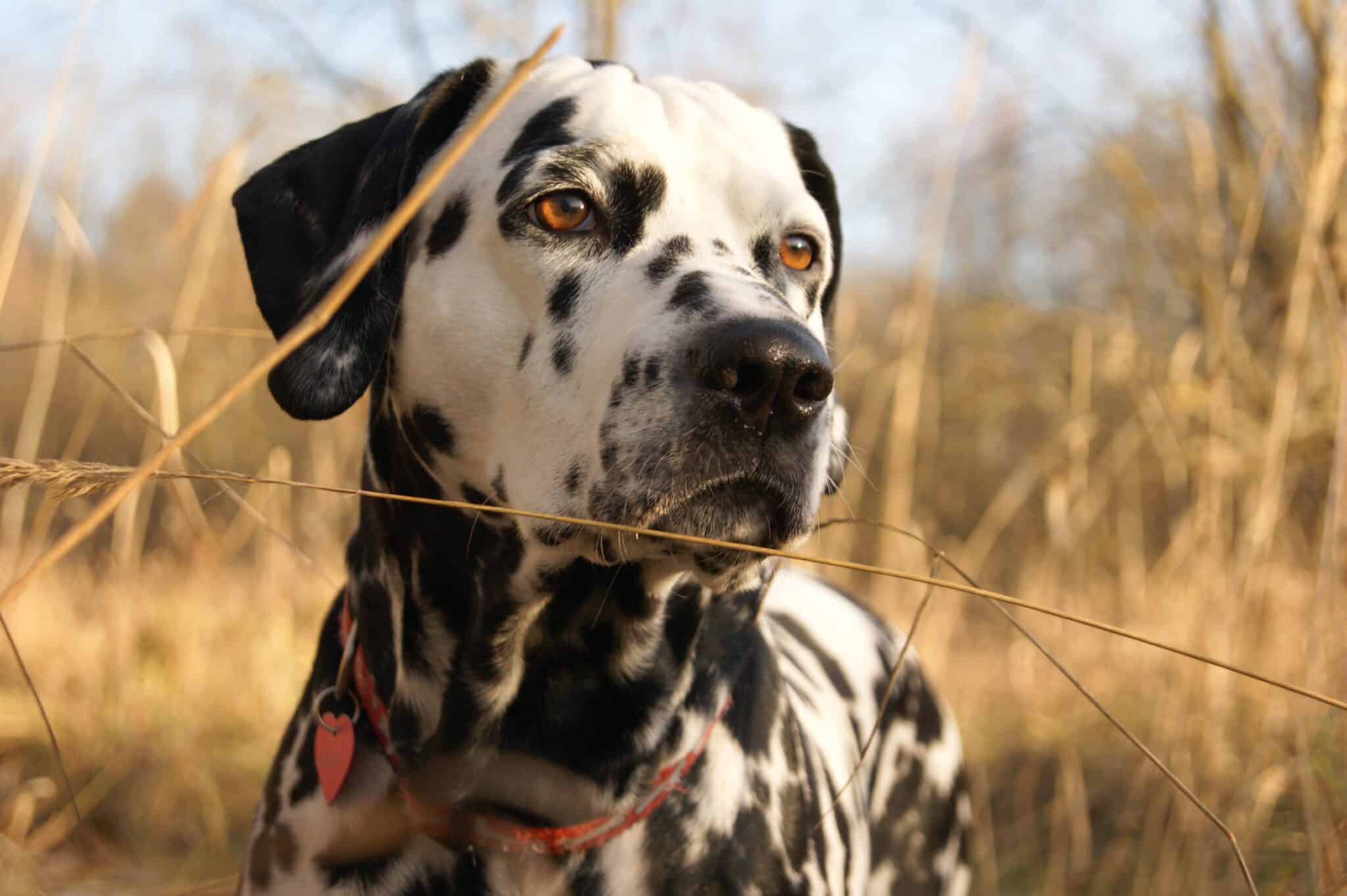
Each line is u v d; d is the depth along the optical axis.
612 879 2.12
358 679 2.28
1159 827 3.71
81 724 4.27
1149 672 4.36
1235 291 3.86
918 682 3.32
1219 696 3.59
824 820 2.40
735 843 2.19
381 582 2.27
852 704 2.96
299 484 1.89
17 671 4.73
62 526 6.62
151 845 3.99
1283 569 4.02
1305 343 3.92
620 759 2.14
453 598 2.19
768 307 1.93
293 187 2.36
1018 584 5.75
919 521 6.10
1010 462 6.77
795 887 2.25
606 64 2.38
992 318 6.42
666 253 2.09
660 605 2.12
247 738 4.56
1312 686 2.95
